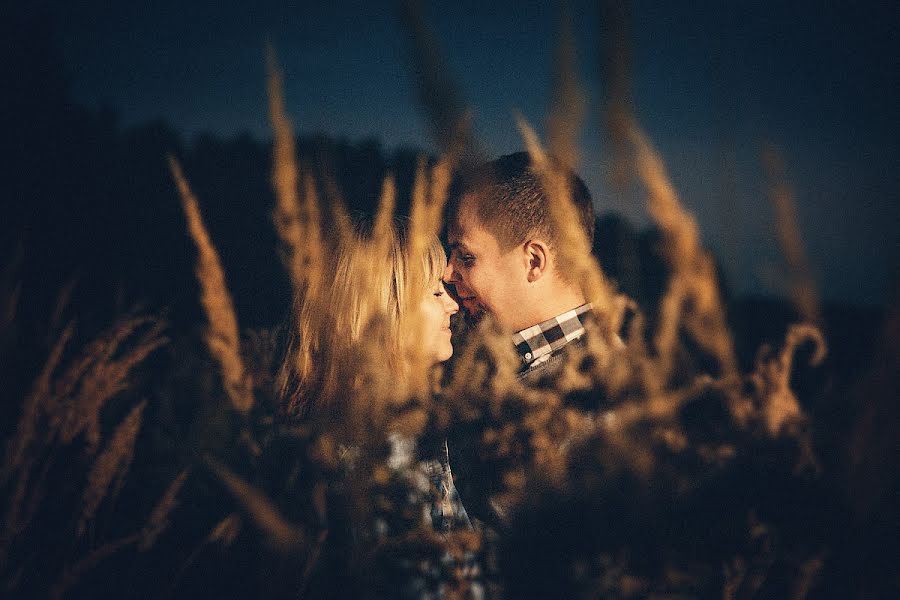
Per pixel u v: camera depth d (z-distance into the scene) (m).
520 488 1.00
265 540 0.96
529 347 1.55
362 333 1.26
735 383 0.81
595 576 0.88
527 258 1.57
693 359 0.81
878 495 0.80
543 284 1.56
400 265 1.40
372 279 1.38
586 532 0.90
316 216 0.94
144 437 1.26
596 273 0.91
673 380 0.85
